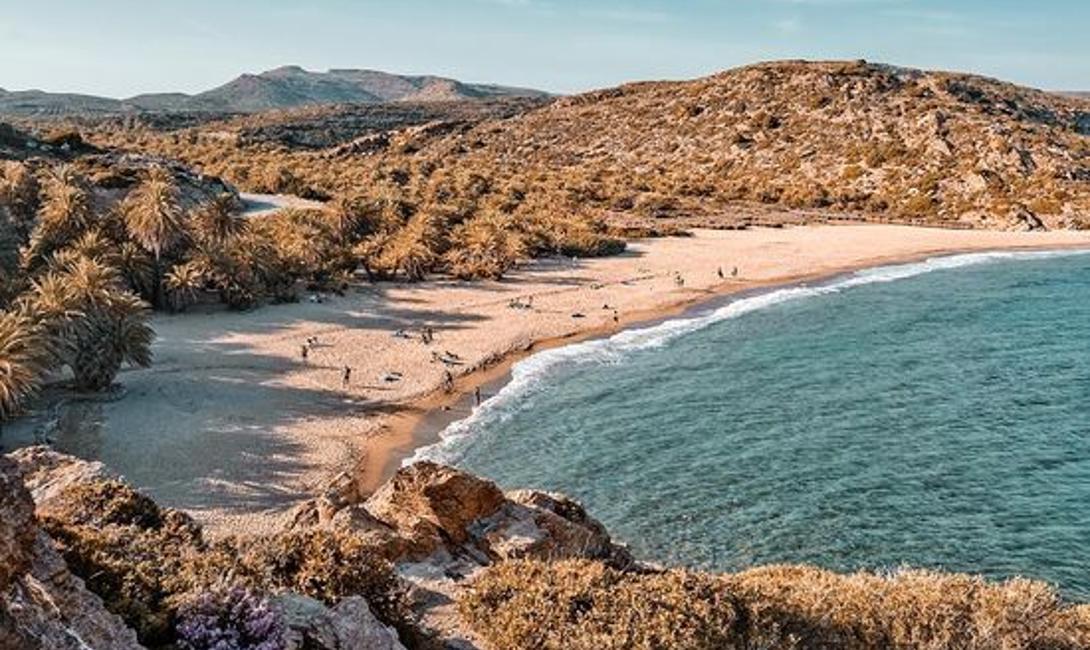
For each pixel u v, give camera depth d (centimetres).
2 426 4319
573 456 4294
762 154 17000
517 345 6506
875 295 8450
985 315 7462
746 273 9544
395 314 7369
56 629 754
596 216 12850
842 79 19212
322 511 1841
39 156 11400
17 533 780
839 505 3634
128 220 7519
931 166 14912
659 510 3638
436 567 1630
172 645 906
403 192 13375
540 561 1547
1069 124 18412
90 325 4928
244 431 4462
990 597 1531
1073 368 5769
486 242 9681
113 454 4019
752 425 4712
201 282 7525
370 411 4956
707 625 1320
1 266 6531
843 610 1468
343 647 985
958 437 4453
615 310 7750
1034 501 3634
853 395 5241
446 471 1827
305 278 8181
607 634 1277
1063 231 12250
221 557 1165
